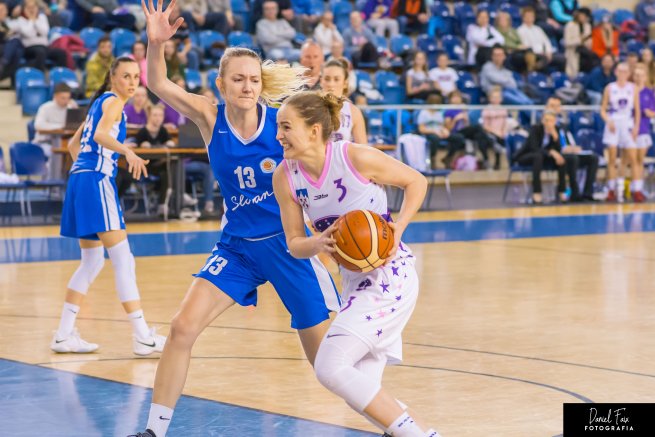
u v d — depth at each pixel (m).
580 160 19.86
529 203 19.45
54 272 11.23
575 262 12.20
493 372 6.69
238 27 22.28
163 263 11.99
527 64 23.70
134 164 7.05
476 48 23.70
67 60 19.58
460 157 20.20
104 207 7.16
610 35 25.30
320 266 5.32
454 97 20.94
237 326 8.34
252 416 5.61
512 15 25.48
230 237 5.32
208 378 6.52
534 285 10.48
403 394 6.10
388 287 4.62
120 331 8.13
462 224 16.14
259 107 5.32
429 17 24.67
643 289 10.26
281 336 7.93
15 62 19.22
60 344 7.29
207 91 17.52
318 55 10.04
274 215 5.25
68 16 20.72
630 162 20.39
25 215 16.75
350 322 4.53
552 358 7.13
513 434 5.28
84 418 5.57
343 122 9.20
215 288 5.18
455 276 11.06
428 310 9.05
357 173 4.63
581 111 20.70
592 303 9.44
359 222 4.47
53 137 16.66
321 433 5.26
